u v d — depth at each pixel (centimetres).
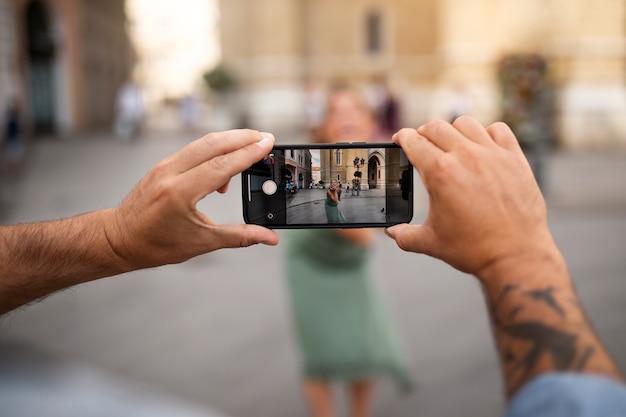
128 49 3538
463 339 438
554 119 1933
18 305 106
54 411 336
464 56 2153
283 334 453
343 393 364
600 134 1920
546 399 66
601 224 787
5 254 101
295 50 2509
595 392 64
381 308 309
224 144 102
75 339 444
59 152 1786
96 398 356
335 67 2619
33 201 995
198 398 363
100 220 104
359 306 299
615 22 1891
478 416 340
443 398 359
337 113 313
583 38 1902
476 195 90
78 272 104
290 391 371
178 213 100
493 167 92
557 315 79
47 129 2405
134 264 105
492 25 2123
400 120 1970
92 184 1166
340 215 137
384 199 136
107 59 3103
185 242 104
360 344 297
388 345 305
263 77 2505
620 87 1911
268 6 2467
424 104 2633
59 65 2427
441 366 397
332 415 309
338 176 136
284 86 2505
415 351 420
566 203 932
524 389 70
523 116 1024
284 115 2503
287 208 135
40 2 2300
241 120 2536
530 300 82
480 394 362
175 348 432
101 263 104
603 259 624
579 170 1341
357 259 299
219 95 2539
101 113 3003
